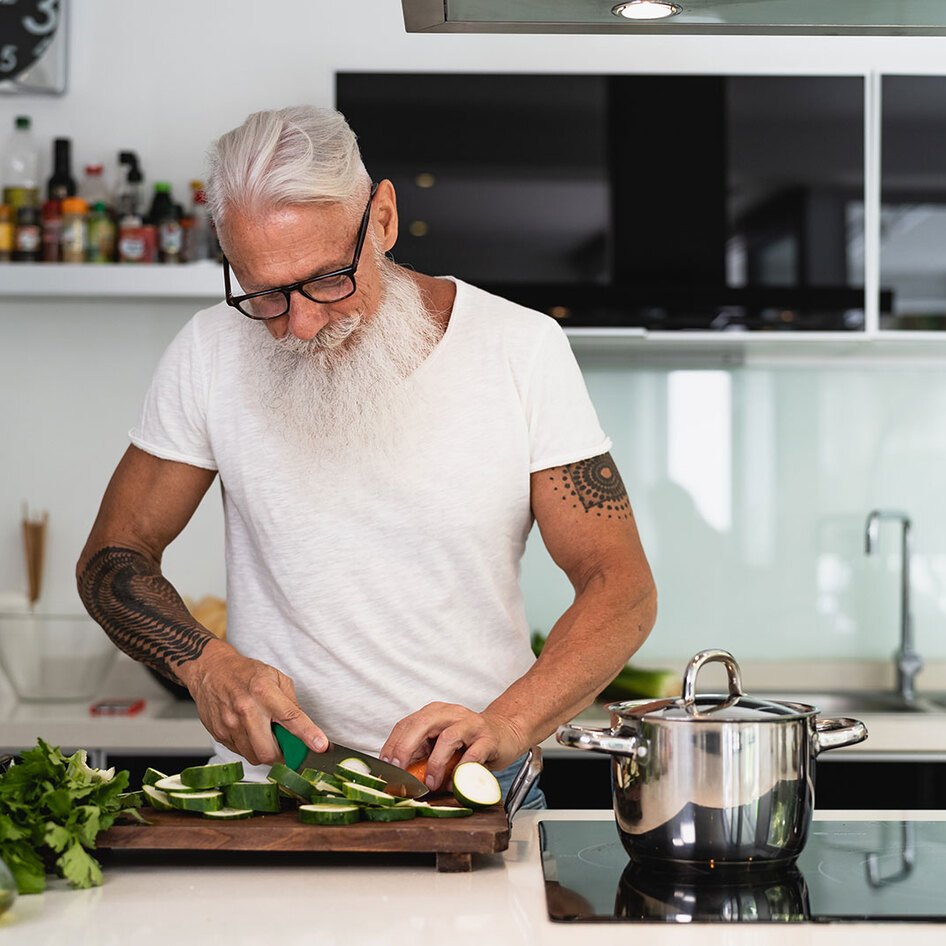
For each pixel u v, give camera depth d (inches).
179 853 45.9
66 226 106.0
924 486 123.2
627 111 104.5
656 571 123.4
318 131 52.7
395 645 58.8
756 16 55.9
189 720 97.9
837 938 36.4
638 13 55.7
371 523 58.9
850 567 123.1
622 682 108.7
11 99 115.1
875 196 105.0
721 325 105.0
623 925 37.6
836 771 99.5
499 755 48.3
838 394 123.3
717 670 121.6
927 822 53.1
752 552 123.3
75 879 40.6
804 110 105.2
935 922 38.0
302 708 59.6
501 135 104.3
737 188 104.9
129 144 115.3
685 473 123.3
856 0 53.6
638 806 43.3
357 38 115.2
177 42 115.5
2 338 116.4
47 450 116.5
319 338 55.1
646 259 104.7
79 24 115.3
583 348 117.4
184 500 63.6
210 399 61.2
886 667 122.1
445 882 42.4
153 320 116.4
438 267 104.1
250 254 51.6
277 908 39.2
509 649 60.4
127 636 57.4
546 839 49.1
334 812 43.9
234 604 62.6
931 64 115.9
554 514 59.7
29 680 105.4
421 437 58.8
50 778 43.8
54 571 116.3
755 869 43.2
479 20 56.8
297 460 59.3
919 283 105.2
